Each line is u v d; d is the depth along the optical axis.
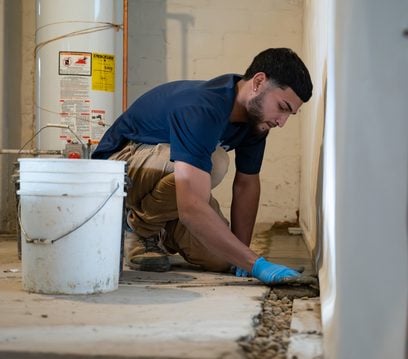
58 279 1.65
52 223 1.64
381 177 1.15
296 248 3.17
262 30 4.11
